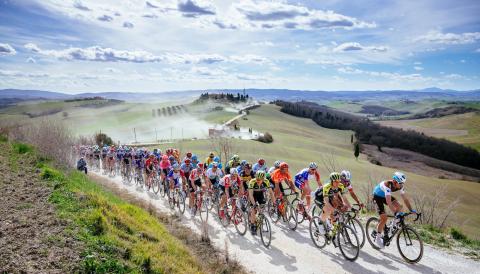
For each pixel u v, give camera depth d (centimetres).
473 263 896
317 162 7250
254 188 1084
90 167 3014
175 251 920
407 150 13362
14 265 637
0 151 1770
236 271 903
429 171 10281
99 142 5491
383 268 874
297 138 12531
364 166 7300
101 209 970
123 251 785
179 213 1469
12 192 1071
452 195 5622
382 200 934
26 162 1600
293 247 1048
